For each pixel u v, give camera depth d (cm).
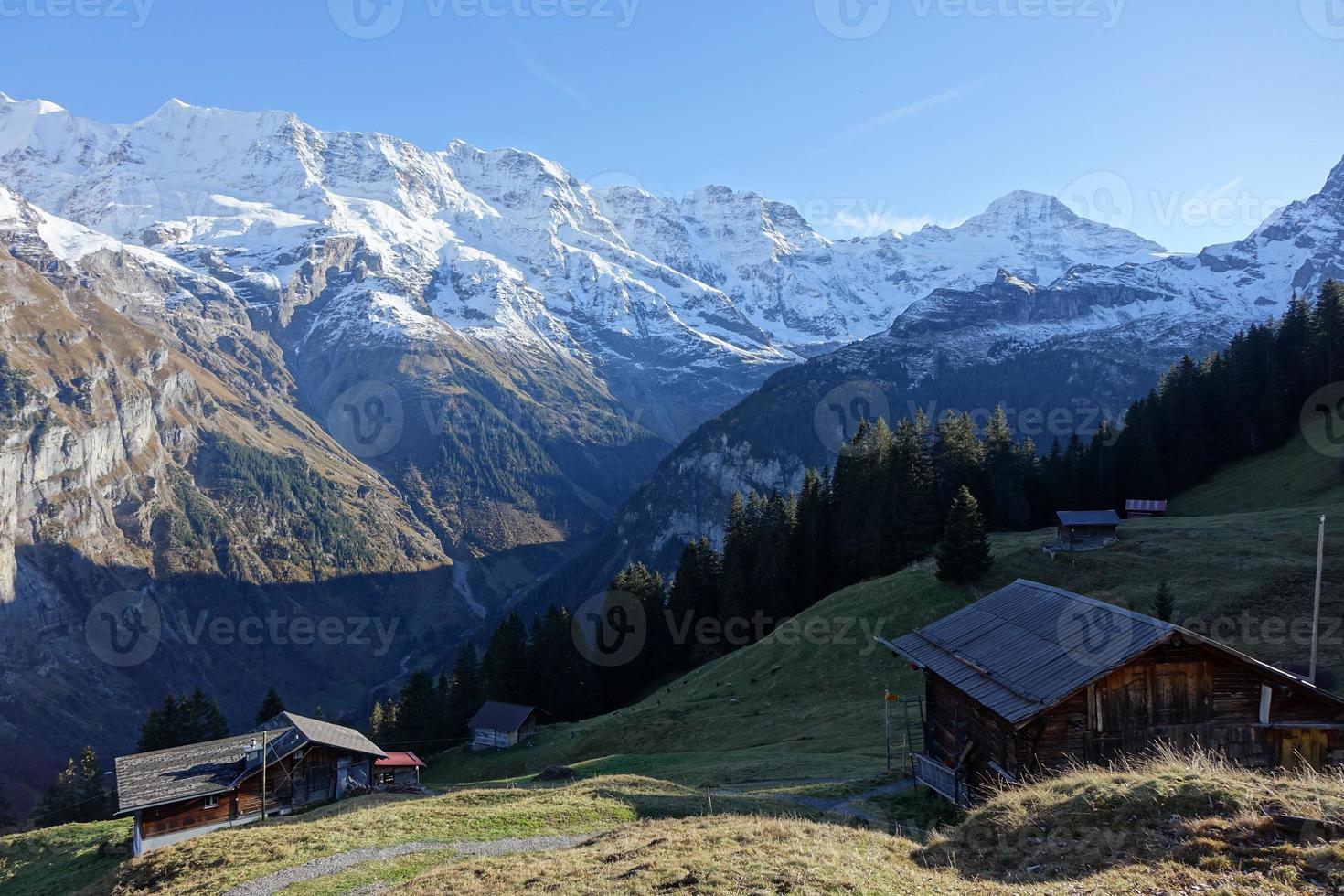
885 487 10050
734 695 7556
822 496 11875
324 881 2541
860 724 5791
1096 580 7556
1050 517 11512
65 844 5656
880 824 2903
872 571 9856
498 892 1970
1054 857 1788
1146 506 10331
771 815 2962
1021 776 2783
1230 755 2762
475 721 9488
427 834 2944
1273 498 9888
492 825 3019
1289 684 2778
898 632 7538
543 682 10925
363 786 5788
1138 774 2091
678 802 3338
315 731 5803
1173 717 2772
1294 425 11488
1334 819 1597
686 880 1809
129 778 5112
